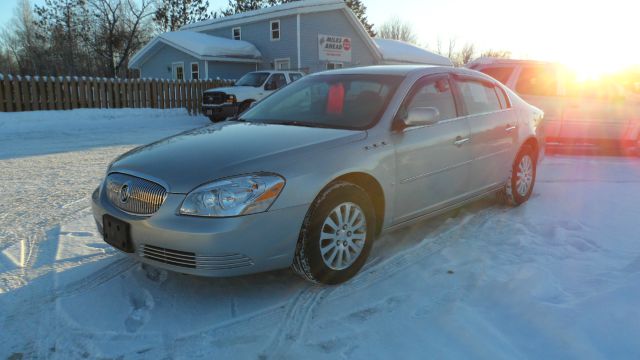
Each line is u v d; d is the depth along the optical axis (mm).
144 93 19719
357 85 4367
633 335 2688
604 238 4496
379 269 3807
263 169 3082
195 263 2947
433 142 4148
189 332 2932
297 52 25625
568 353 2561
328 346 2770
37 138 12500
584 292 3270
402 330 2906
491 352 2615
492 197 5688
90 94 18406
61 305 3213
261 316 3119
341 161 3393
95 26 42906
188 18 45844
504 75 9906
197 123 17766
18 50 49594
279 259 3139
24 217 4992
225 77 26281
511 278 3549
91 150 10125
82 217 5016
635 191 6422
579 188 6590
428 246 4297
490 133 4902
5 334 2871
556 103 9555
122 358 2674
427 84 4379
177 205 2980
